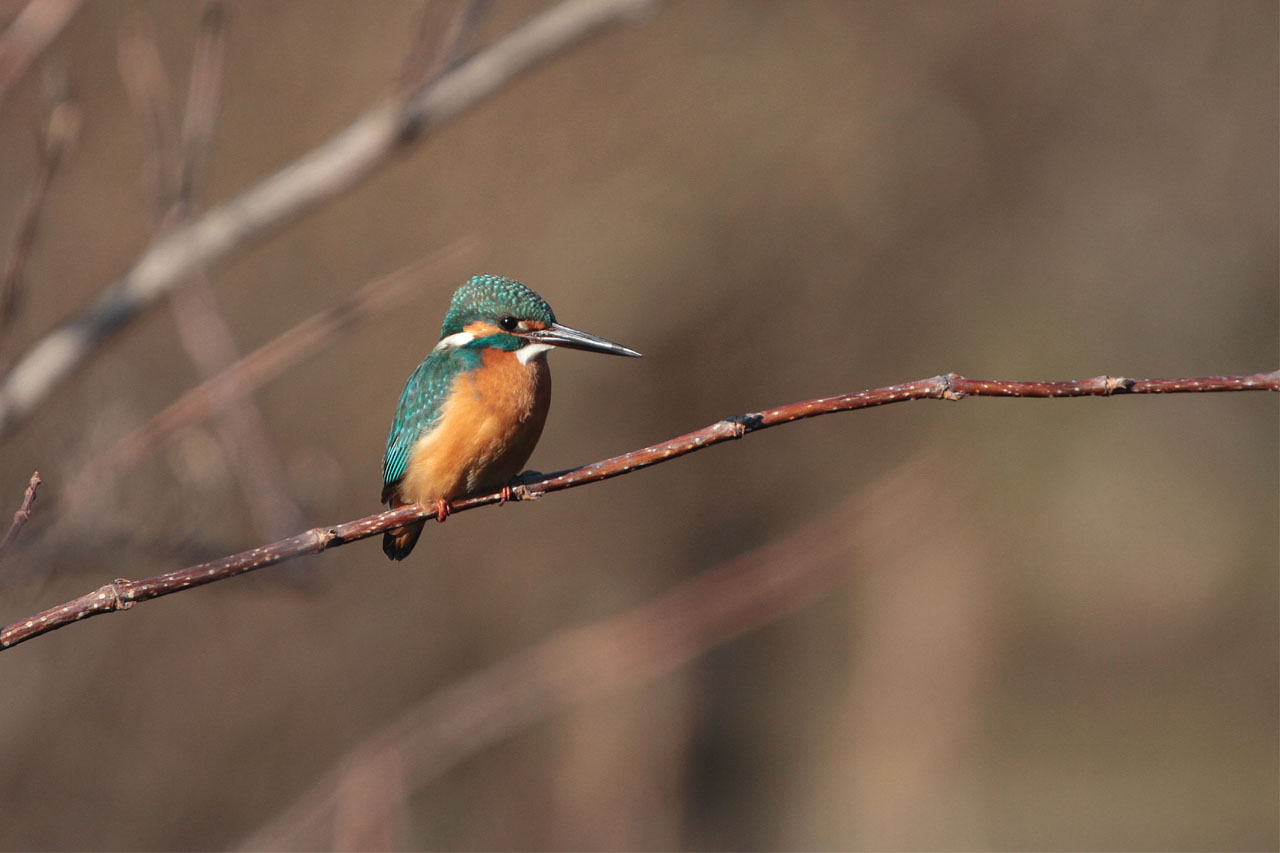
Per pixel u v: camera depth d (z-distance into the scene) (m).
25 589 4.88
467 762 18.00
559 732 18.33
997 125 20.31
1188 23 20.67
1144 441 23.50
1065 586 23.62
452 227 15.66
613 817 18.23
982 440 21.95
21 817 13.53
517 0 14.21
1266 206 21.34
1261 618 24.53
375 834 5.62
